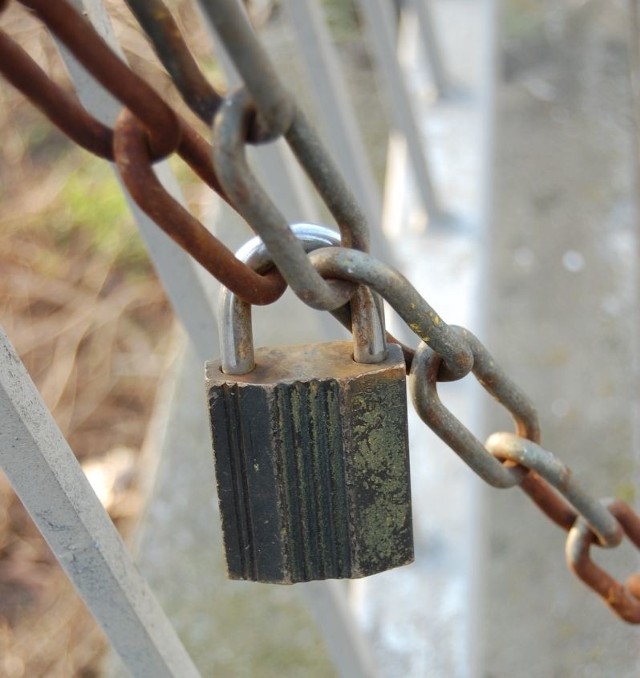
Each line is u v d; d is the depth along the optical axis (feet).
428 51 10.00
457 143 9.81
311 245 2.38
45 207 10.49
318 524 2.66
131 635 3.17
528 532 7.82
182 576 6.66
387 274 2.25
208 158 2.01
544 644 7.24
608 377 8.84
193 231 2.02
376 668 5.99
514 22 12.55
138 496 8.58
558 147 11.02
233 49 1.73
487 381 2.77
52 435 2.76
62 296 9.98
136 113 1.89
